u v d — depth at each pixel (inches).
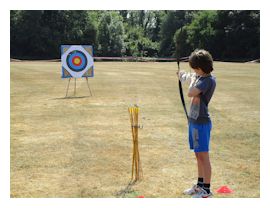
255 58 1926.7
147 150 259.8
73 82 753.0
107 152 255.4
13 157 243.6
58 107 440.5
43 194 185.3
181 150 260.2
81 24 2223.2
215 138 292.5
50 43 2135.8
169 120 362.6
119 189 190.5
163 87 652.1
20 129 325.7
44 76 887.7
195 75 181.0
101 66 1312.7
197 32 2052.2
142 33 2662.4
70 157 244.1
